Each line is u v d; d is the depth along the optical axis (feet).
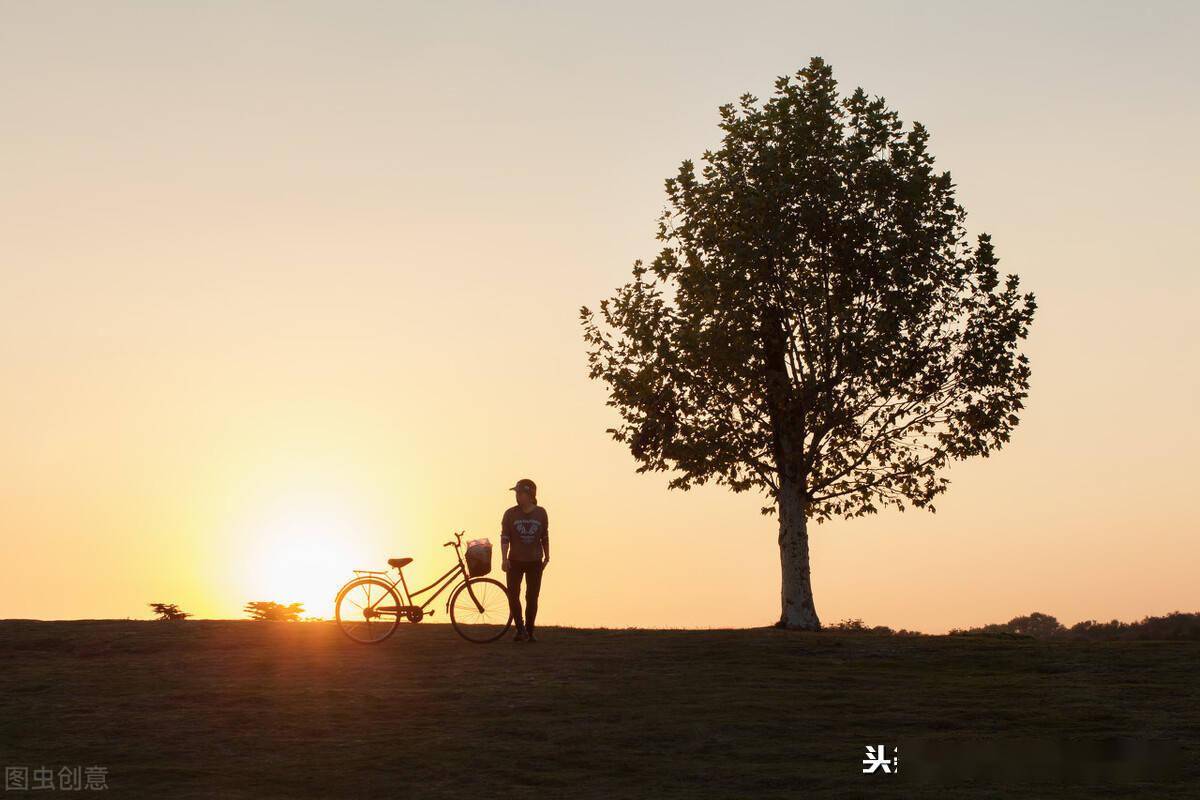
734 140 94.68
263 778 34.50
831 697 48.01
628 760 37.04
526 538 61.26
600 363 95.20
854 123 94.17
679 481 93.61
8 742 38.99
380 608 60.39
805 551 90.22
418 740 39.29
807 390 87.76
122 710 43.96
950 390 92.32
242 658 56.49
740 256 89.25
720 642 64.08
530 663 54.85
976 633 77.77
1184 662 58.59
